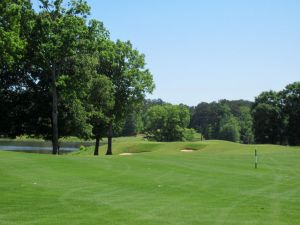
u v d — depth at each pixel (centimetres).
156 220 1197
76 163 2753
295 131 10531
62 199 1484
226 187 1959
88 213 1261
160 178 2198
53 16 4747
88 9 4828
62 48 4694
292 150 5569
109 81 5891
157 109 13400
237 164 3169
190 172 2525
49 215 1214
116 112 6481
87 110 5703
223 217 1269
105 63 6375
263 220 1238
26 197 1498
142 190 1775
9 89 5122
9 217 1175
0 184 1792
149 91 6575
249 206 1473
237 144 6975
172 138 13338
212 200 1584
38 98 5109
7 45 3916
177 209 1373
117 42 6450
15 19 4119
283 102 10712
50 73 5038
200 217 1259
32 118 5247
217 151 6194
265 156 4028
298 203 1564
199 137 16700
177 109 13362
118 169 2536
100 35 5084
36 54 4656
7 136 5403
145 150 7319
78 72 5047
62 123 5219
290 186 2059
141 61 6506
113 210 1320
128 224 1134
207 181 2150
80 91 5103
